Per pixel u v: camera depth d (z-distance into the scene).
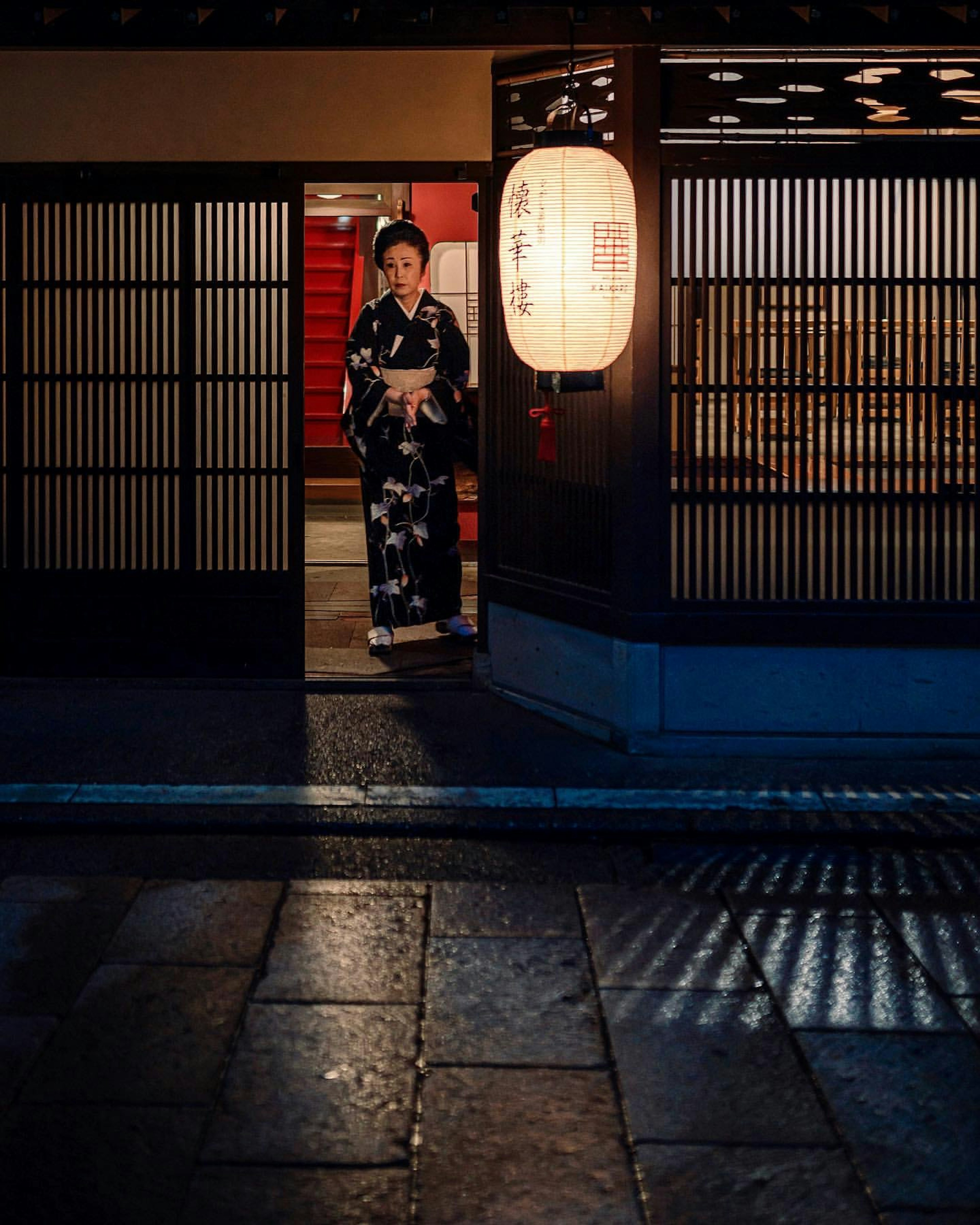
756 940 4.70
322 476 14.34
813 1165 3.38
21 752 6.48
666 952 4.60
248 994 4.25
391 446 8.30
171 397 7.57
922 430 6.53
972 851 5.60
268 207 7.42
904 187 6.43
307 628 9.00
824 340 6.51
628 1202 3.23
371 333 8.26
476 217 12.98
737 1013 4.17
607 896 5.09
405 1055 3.89
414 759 6.48
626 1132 3.52
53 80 7.32
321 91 7.28
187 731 6.83
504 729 6.96
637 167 6.38
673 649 6.59
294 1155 3.40
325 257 14.16
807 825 5.73
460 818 5.77
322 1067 3.82
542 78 6.86
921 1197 3.25
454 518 8.48
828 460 6.55
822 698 6.61
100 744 6.61
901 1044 3.98
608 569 6.68
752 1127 3.55
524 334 6.11
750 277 6.49
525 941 4.68
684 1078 3.79
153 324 7.53
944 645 6.55
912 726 6.61
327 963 4.48
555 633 7.09
